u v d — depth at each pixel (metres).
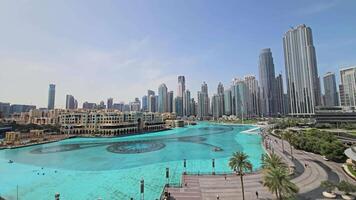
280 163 48.59
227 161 108.75
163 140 196.25
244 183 62.50
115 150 145.38
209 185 61.53
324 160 88.50
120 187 70.62
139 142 183.12
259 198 51.84
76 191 67.44
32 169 96.12
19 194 65.50
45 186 72.56
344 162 84.31
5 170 94.19
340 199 49.84
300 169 75.44
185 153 134.12
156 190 67.44
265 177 42.62
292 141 119.94
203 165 100.62
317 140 104.56
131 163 107.12
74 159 117.44
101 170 93.50
